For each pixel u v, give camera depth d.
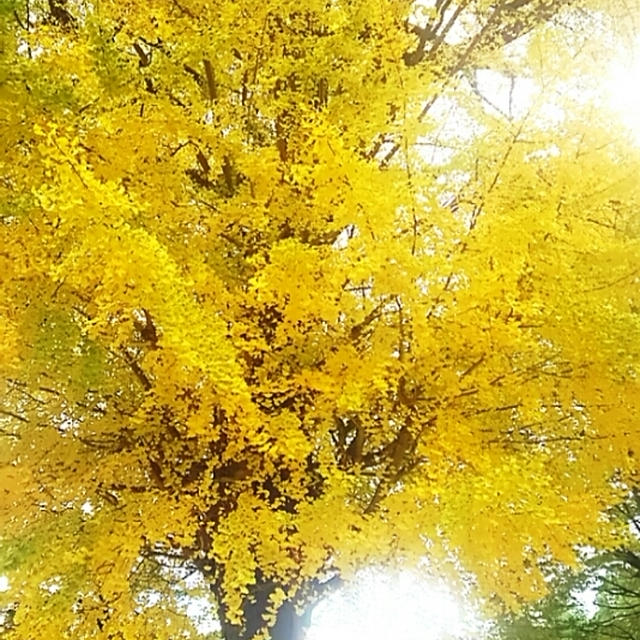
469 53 4.37
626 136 3.42
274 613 3.51
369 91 3.65
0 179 3.39
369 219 3.05
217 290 3.47
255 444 3.18
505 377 3.30
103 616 3.78
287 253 3.13
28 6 4.13
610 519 4.21
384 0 3.81
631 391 3.41
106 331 3.43
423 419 3.29
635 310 3.85
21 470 3.53
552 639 6.91
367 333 3.50
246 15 3.63
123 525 3.52
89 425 3.86
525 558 3.56
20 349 3.47
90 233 2.83
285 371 3.37
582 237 3.32
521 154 3.39
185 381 3.24
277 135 3.99
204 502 3.52
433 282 3.09
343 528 3.19
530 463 3.15
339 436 4.09
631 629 7.67
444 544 3.33
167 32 3.54
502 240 3.03
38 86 3.27
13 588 3.78
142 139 3.52
